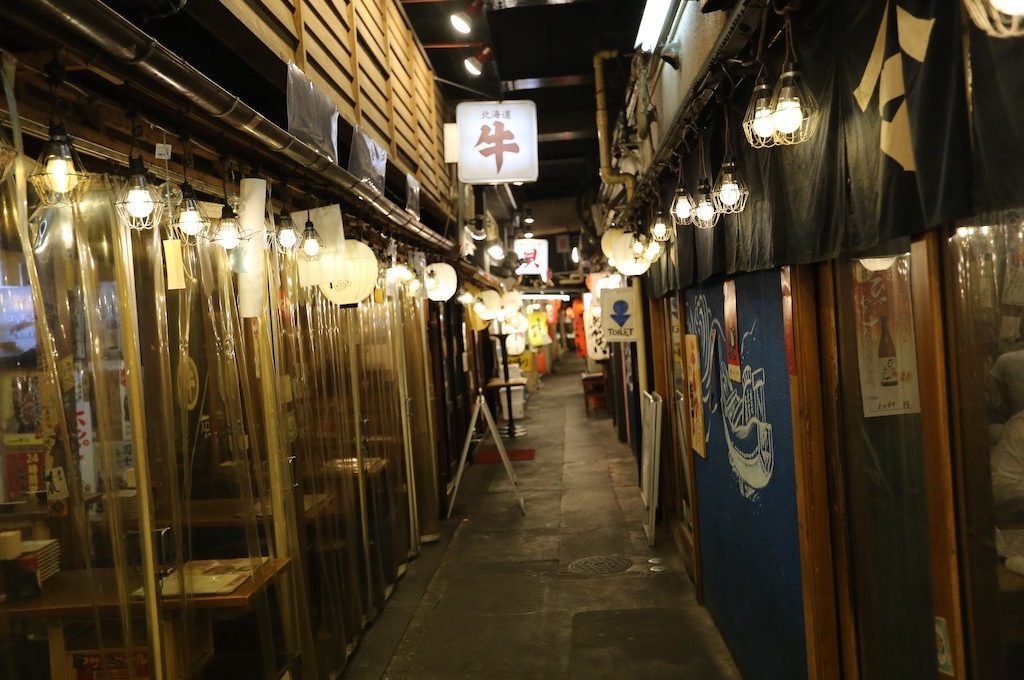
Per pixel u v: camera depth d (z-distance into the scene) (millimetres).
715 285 5074
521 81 11867
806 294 3270
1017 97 1397
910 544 2734
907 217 1856
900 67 1857
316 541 4992
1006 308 2068
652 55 6398
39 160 2424
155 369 3342
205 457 4211
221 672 4195
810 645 3336
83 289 2844
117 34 2252
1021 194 1396
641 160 8070
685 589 6551
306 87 4074
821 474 3291
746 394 4340
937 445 2080
